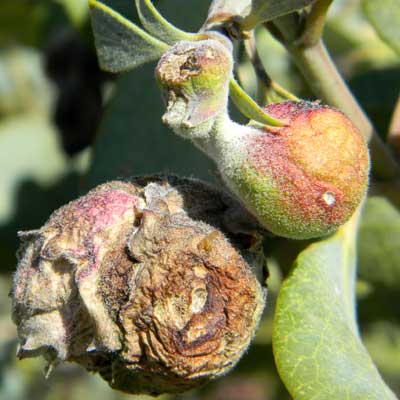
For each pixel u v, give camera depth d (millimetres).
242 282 88
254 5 93
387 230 142
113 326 88
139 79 134
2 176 211
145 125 133
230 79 87
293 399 95
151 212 88
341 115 89
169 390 92
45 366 96
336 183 87
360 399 94
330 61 111
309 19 107
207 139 89
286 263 138
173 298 86
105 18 95
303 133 87
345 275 107
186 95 86
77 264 89
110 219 90
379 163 118
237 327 88
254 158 87
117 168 133
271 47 165
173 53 88
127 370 91
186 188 93
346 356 98
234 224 91
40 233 92
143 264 87
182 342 86
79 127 167
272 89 107
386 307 161
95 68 166
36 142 220
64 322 90
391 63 162
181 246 87
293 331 98
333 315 100
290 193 87
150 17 94
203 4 126
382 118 151
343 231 109
